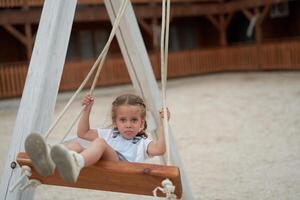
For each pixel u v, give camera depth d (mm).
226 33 25406
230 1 23922
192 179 5484
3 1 18219
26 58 20484
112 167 2404
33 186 2723
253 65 23000
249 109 11398
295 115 9781
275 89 15266
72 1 3135
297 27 23656
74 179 2195
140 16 21297
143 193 2631
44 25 3072
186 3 23328
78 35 21516
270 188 4879
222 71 24734
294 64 20906
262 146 7082
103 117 11586
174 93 17141
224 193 4816
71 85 19688
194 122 10164
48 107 2918
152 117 3648
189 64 23703
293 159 6078
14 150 2836
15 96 18453
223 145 7406
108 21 22297
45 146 2104
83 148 2920
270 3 21234
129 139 2877
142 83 3674
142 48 3652
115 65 20984
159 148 2799
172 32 24906
